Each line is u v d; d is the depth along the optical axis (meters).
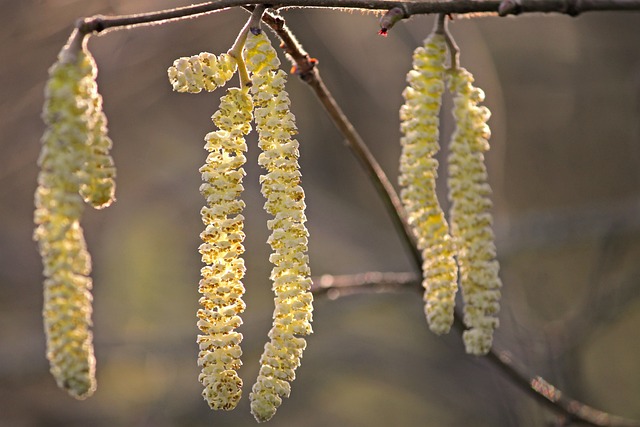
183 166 9.80
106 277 9.33
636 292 7.08
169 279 9.30
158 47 7.50
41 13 6.72
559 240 7.85
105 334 8.75
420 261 3.85
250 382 8.32
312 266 9.22
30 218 9.13
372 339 8.23
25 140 7.54
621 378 8.68
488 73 7.65
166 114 9.58
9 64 7.02
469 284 2.59
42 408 8.59
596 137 10.13
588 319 6.35
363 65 8.47
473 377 7.66
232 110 2.41
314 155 10.06
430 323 2.63
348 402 9.15
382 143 9.36
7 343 8.34
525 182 10.34
